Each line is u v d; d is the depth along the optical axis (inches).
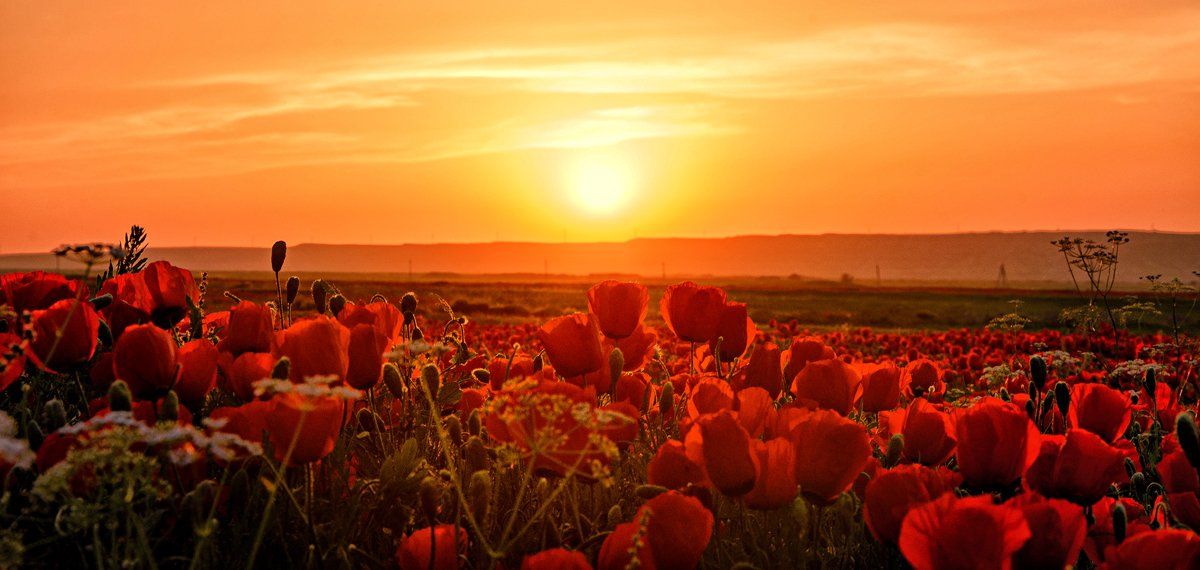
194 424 84.4
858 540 78.0
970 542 54.0
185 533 70.2
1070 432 76.5
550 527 74.0
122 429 57.6
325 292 106.0
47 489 54.4
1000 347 530.6
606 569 63.4
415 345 68.1
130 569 57.9
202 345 85.4
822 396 96.8
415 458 74.2
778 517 76.9
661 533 61.9
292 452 66.1
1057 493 77.5
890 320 2301.9
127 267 138.4
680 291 115.0
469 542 75.5
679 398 113.7
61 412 71.0
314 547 65.0
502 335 453.7
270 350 91.0
